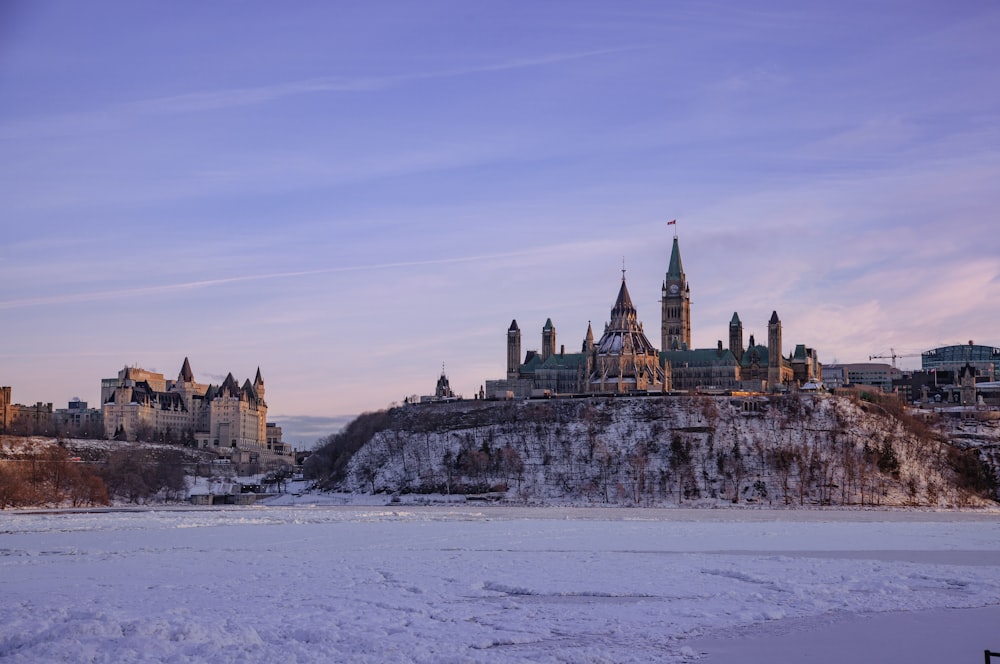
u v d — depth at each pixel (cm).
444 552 16112
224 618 10181
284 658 8638
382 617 10344
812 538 19100
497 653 8944
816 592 11975
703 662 8750
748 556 15675
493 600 11600
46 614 10175
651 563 14688
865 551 16900
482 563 14638
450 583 12656
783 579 12988
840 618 10538
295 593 11819
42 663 8425
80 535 19150
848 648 9219
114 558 15312
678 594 11906
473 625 10081
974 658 8844
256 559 15125
